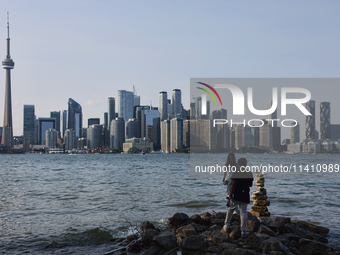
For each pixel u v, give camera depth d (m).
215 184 26.16
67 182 29.59
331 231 10.39
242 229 8.87
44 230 10.81
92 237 9.94
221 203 16.23
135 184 26.86
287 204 15.68
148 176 37.44
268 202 12.34
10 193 20.75
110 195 19.45
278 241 7.97
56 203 16.42
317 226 10.40
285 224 9.85
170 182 28.55
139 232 10.12
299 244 8.46
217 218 11.38
